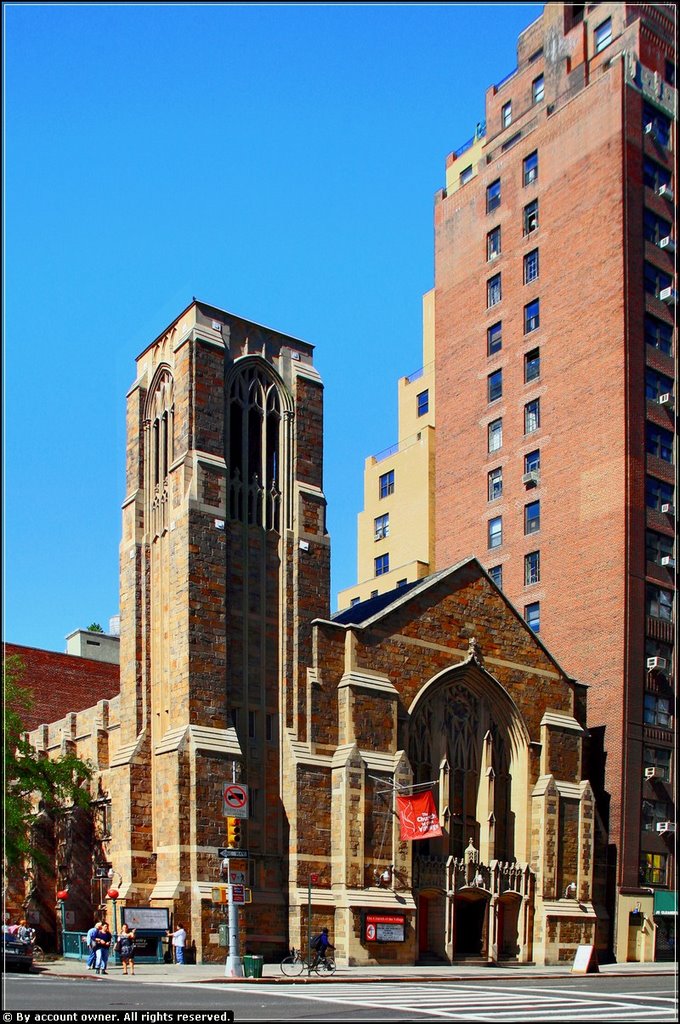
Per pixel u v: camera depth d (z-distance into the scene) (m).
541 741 61.88
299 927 51.34
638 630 68.31
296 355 61.50
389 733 55.41
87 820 59.47
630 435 70.44
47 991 33.56
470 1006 32.38
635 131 75.38
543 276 79.12
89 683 82.00
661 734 68.38
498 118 87.00
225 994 34.50
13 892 63.62
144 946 48.78
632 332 72.12
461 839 58.06
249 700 55.06
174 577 54.62
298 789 53.03
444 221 89.88
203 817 51.06
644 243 74.31
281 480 59.16
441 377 87.31
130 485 59.53
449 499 84.25
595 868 64.00
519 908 58.78
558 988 41.56
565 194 78.25
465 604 60.53
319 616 57.81
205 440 56.06
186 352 56.75
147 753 54.53
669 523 71.50
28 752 58.56
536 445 77.00
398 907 52.84
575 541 72.25
